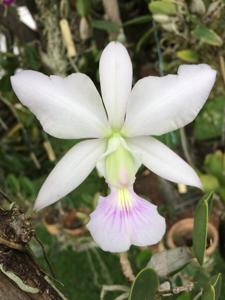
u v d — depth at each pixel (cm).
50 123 11
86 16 18
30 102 11
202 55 18
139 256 16
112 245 11
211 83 11
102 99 12
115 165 12
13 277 10
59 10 18
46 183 12
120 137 12
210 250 18
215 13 16
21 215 11
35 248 18
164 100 11
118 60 11
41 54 19
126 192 12
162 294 13
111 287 15
